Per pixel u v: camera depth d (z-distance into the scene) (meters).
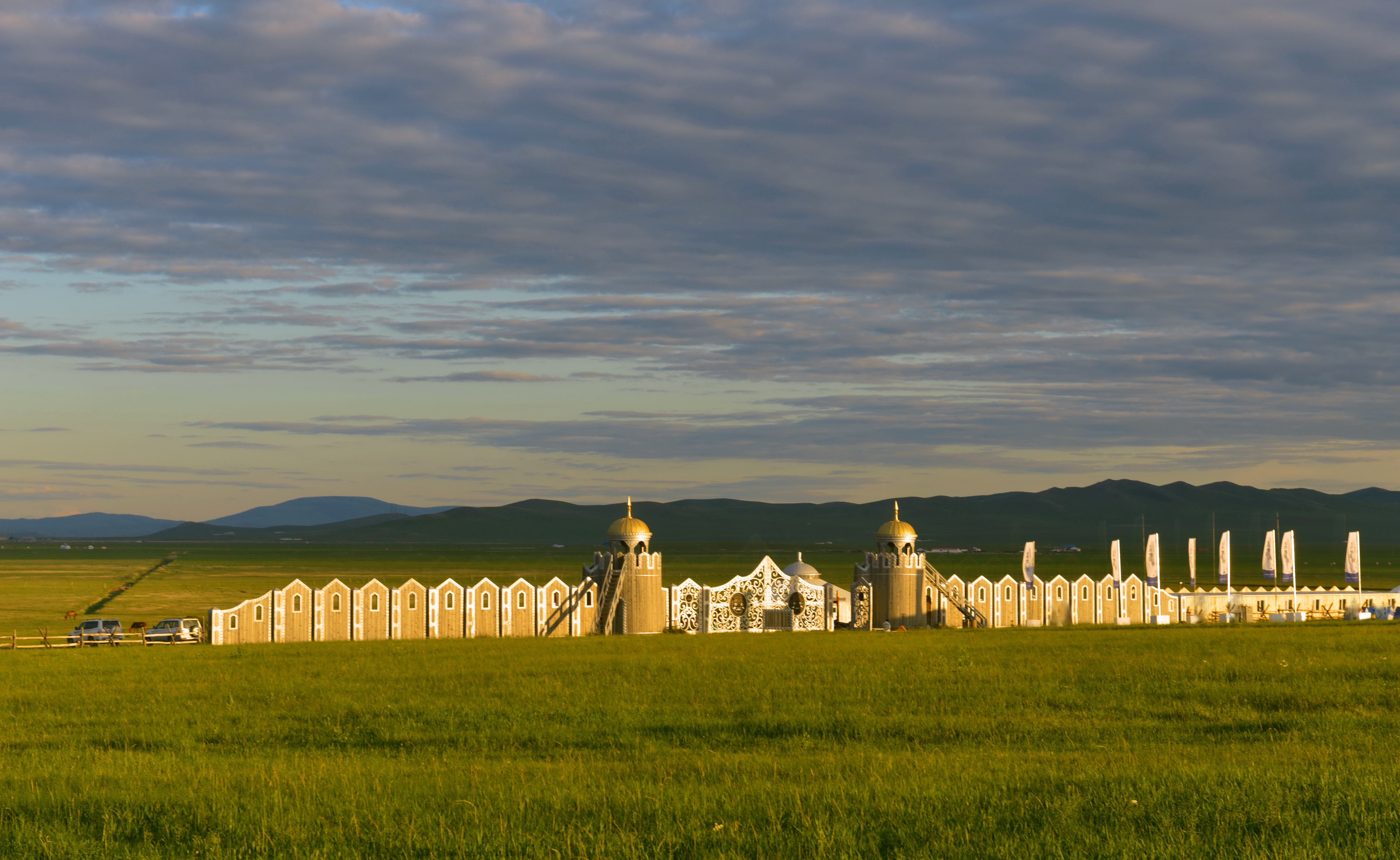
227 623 80.00
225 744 34.16
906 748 31.34
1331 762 26.52
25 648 71.00
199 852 19.23
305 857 18.58
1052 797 21.80
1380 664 50.62
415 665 56.75
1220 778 23.38
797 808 21.00
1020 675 48.47
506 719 37.62
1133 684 44.81
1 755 31.09
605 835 19.28
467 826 20.38
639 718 37.38
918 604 103.00
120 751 32.25
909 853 18.28
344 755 31.19
